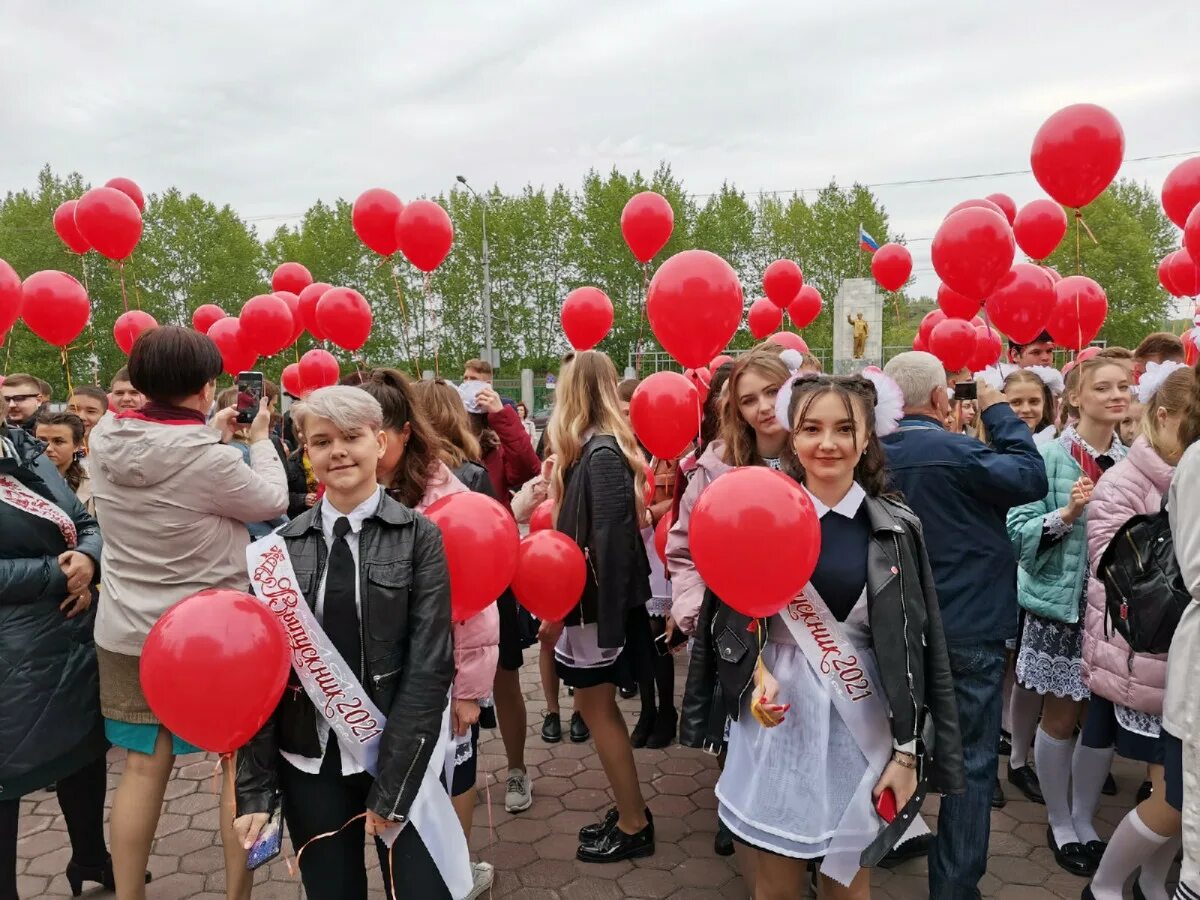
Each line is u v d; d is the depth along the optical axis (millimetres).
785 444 2230
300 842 1854
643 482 2861
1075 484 2773
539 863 2850
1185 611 1744
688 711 2146
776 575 1761
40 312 4160
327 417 1778
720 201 44781
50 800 3488
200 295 39188
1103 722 2646
